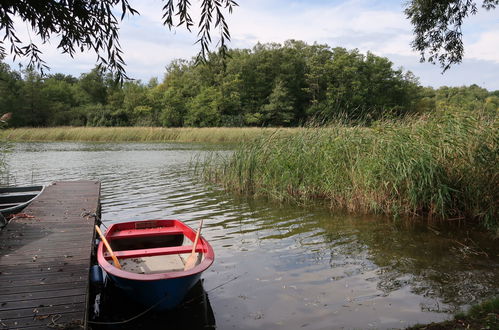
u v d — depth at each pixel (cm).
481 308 418
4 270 467
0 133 1324
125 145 3028
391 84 6081
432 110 967
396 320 411
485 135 809
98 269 512
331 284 507
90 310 458
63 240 589
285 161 1073
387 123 994
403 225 783
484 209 791
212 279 530
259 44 7231
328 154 1013
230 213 902
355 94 5656
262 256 614
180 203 1016
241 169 1148
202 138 3344
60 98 6894
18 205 847
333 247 654
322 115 1238
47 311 369
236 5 379
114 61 403
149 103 6184
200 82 6550
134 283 415
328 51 6750
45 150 2598
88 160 2017
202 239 550
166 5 378
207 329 407
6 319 353
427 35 809
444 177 823
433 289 487
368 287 496
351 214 880
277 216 869
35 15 382
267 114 6066
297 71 6600
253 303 460
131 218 870
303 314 430
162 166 1780
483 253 618
